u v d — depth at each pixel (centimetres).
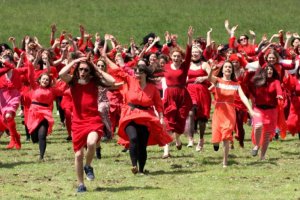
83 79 2095
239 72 2934
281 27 7694
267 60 2773
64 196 2098
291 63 3067
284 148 3036
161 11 8031
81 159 2125
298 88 3097
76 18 7738
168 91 2727
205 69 2933
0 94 2888
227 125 2527
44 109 2758
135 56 3472
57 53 3503
